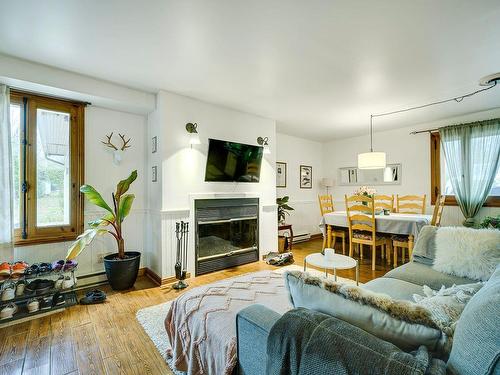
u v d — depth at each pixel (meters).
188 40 2.05
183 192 3.26
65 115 2.94
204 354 1.32
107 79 2.80
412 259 2.39
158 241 3.15
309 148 6.09
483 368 0.62
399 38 2.03
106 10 1.70
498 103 3.58
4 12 1.70
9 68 2.32
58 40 2.05
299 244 5.41
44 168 2.81
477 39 2.03
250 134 4.02
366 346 0.72
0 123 2.42
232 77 2.74
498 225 3.47
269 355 0.89
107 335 2.01
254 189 4.07
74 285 2.62
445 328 0.82
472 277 1.88
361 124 4.73
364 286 1.90
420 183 4.73
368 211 3.79
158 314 2.33
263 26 1.88
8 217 2.44
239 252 3.81
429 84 2.92
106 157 3.24
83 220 3.02
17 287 2.33
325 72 2.62
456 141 4.16
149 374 1.59
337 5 1.66
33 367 1.65
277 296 1.62
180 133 3.24
